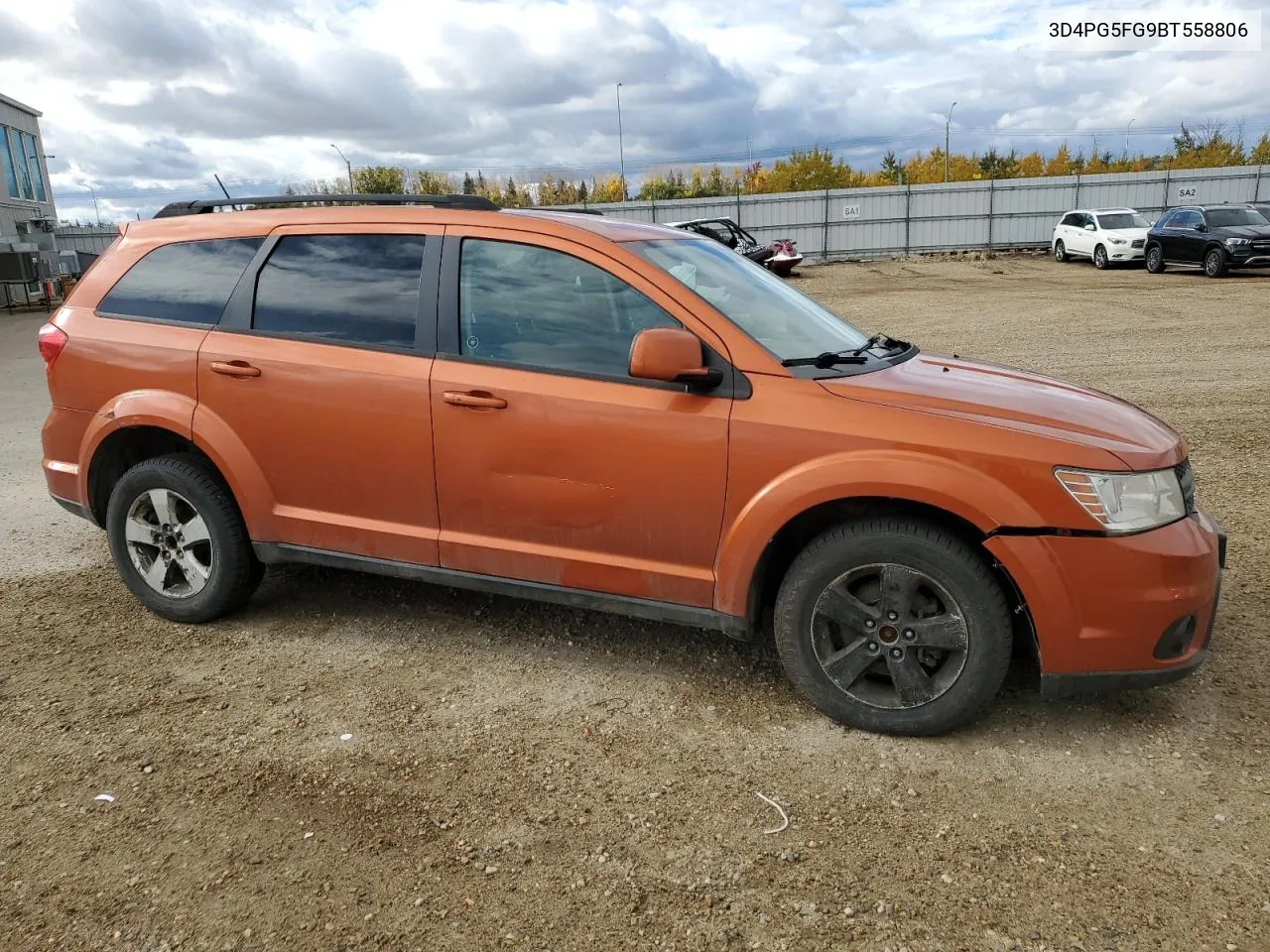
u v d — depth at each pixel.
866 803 2.83
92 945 2.28
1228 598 4.30
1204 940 2.26
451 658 3.83
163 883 2.50
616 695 3.52
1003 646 3.03
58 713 3.40
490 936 2.30
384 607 4.36
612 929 2.32
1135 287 20.97
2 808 2.83
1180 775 2.95
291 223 3.89
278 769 3.04
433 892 2.46
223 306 3.94
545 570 3.51
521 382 3.42
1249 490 5.95
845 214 38.09
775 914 2.37
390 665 3.77
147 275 4.12
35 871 2.55
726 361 3.23
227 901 2.43
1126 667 2.97
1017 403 3.19
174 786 2.94
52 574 4.82
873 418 3.06
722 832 2.70
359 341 3.70
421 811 2.81
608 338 3.38
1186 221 23.89
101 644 3.98
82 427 4.16
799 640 3.25
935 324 15.61
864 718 3.20
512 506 3.50
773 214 38.50
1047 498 2.91
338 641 4.00
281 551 3.92
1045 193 37.00
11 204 26.09
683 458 3.22
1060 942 2.26
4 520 5.82
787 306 3.82
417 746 3.17
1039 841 2.64
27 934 2.31
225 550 3.99
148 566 4.18
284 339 3.81
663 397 3.26
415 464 3.61
